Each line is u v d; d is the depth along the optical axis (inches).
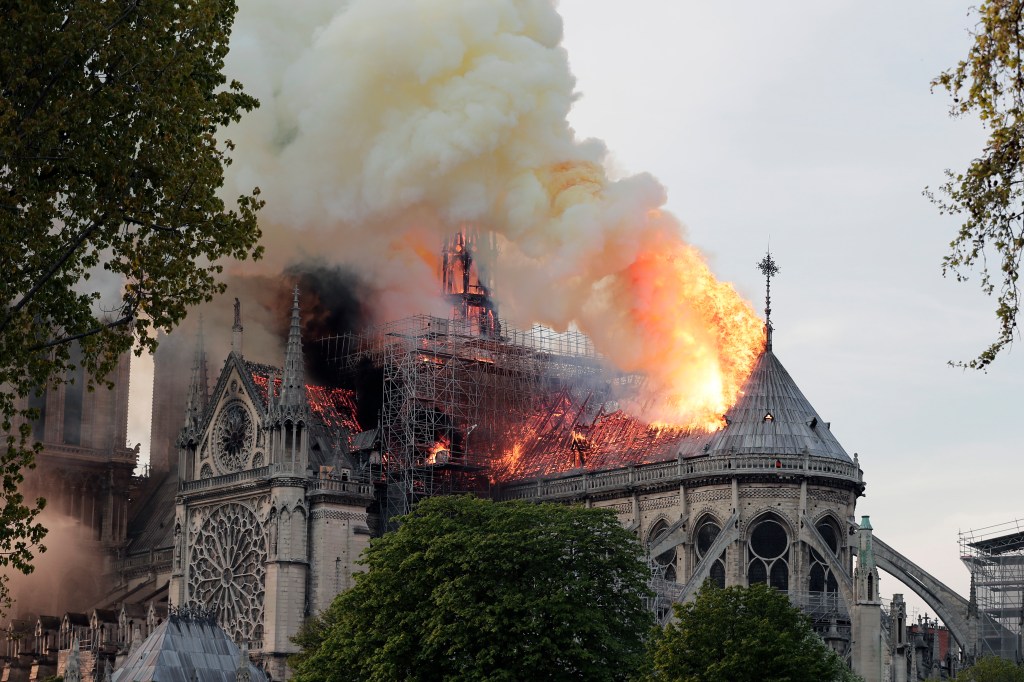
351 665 7642.7
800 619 7687.0
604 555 7819.9
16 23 4276.6
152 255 4601.4
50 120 4276.6
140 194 4542.3
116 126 4510.3
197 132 4687.5
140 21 4507.9
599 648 7465.6
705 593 7524.6
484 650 7224.4
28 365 4559.5
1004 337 3779.5
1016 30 3782.0
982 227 3833.7
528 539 7559.1
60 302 4643.2
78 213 4475.9
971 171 3846.0
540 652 7249.0
